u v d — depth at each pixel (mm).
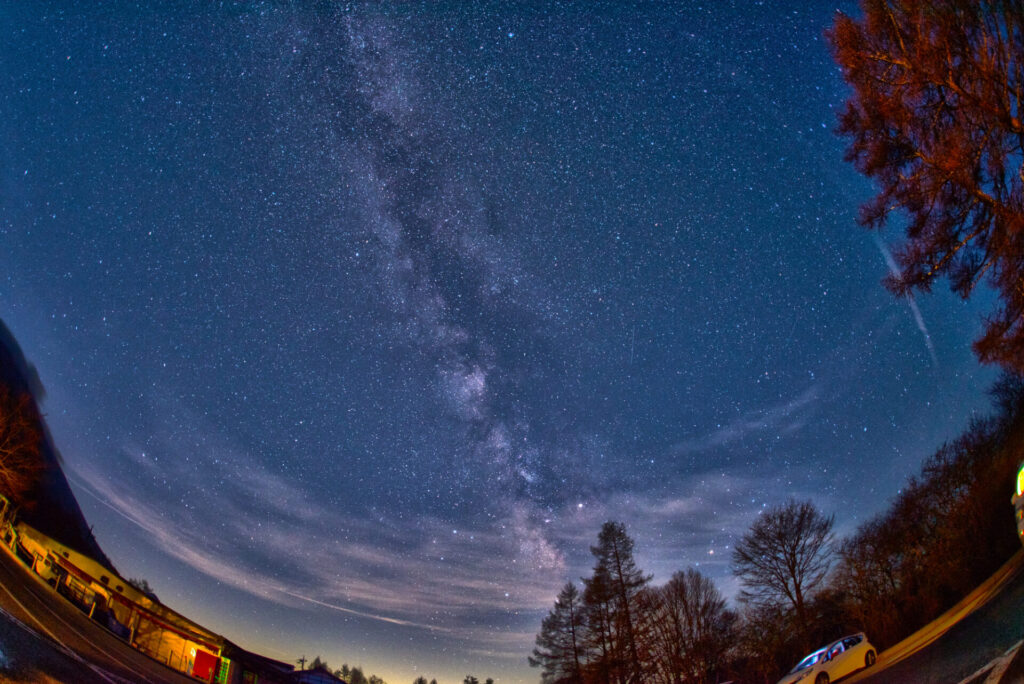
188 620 34469
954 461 27000
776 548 34812
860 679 14188
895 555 28922
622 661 37844
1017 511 10797
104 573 34375
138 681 23891
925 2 13539
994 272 12984
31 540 32500
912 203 14336
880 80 14914
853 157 15469
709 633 38531
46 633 23484
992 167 12891
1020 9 12086
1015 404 25188
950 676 11797
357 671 41562
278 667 40188
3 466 33125
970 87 13180
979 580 23266
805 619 32656
